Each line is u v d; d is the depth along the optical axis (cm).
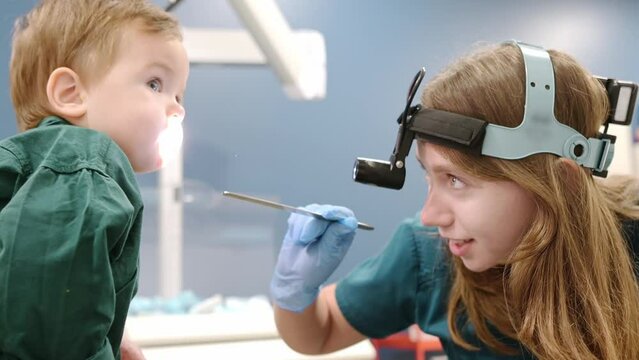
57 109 67
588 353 75
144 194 209
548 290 77
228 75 229
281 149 235
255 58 125
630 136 204
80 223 55
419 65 241
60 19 68
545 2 248
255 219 231
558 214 75
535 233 75
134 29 69
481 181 74
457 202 76
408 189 238
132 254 62
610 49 256
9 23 176
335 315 105
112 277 57
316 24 234
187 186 226
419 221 105
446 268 100
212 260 228
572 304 78
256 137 232
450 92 76
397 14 239
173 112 71
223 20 211
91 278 55
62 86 67
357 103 239
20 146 61
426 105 78
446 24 241
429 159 76
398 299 103
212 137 229
